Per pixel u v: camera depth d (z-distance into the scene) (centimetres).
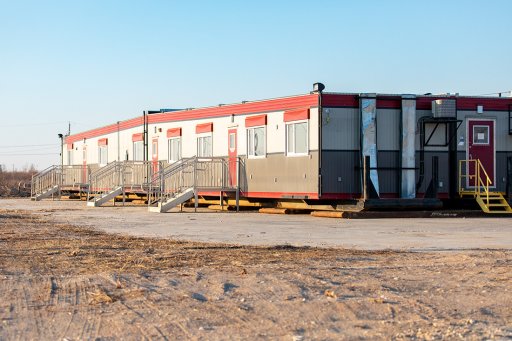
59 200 4372
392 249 1382
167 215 2527
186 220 2256
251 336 691
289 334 698
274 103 2542
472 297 875
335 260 1204
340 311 799
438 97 2416
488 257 1230
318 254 1292
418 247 1418
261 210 2647
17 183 7362
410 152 2362
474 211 2322
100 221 2242
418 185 2375
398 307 818
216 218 2341
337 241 1555
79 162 4666
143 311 805
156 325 736
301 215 2470
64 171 4838
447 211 2319
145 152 3484
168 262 1191
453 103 2366
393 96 2356
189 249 1395
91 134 4403
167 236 1703
